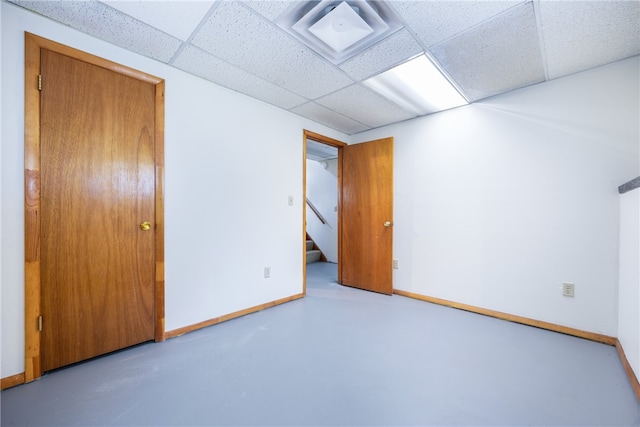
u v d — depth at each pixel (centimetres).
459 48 191
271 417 130
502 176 257
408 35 177
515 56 199
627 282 178
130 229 194
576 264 219
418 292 316
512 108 252
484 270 267
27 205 155
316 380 159
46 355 162
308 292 343
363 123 344
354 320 250
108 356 183
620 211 199
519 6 152
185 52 196
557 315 227
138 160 197
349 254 372
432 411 134
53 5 150
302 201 321
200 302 230
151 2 149
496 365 175
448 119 295
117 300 189
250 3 151
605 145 208
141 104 199
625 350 177
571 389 151
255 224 272
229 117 250
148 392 147
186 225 221
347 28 169
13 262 152
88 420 127
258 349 196
